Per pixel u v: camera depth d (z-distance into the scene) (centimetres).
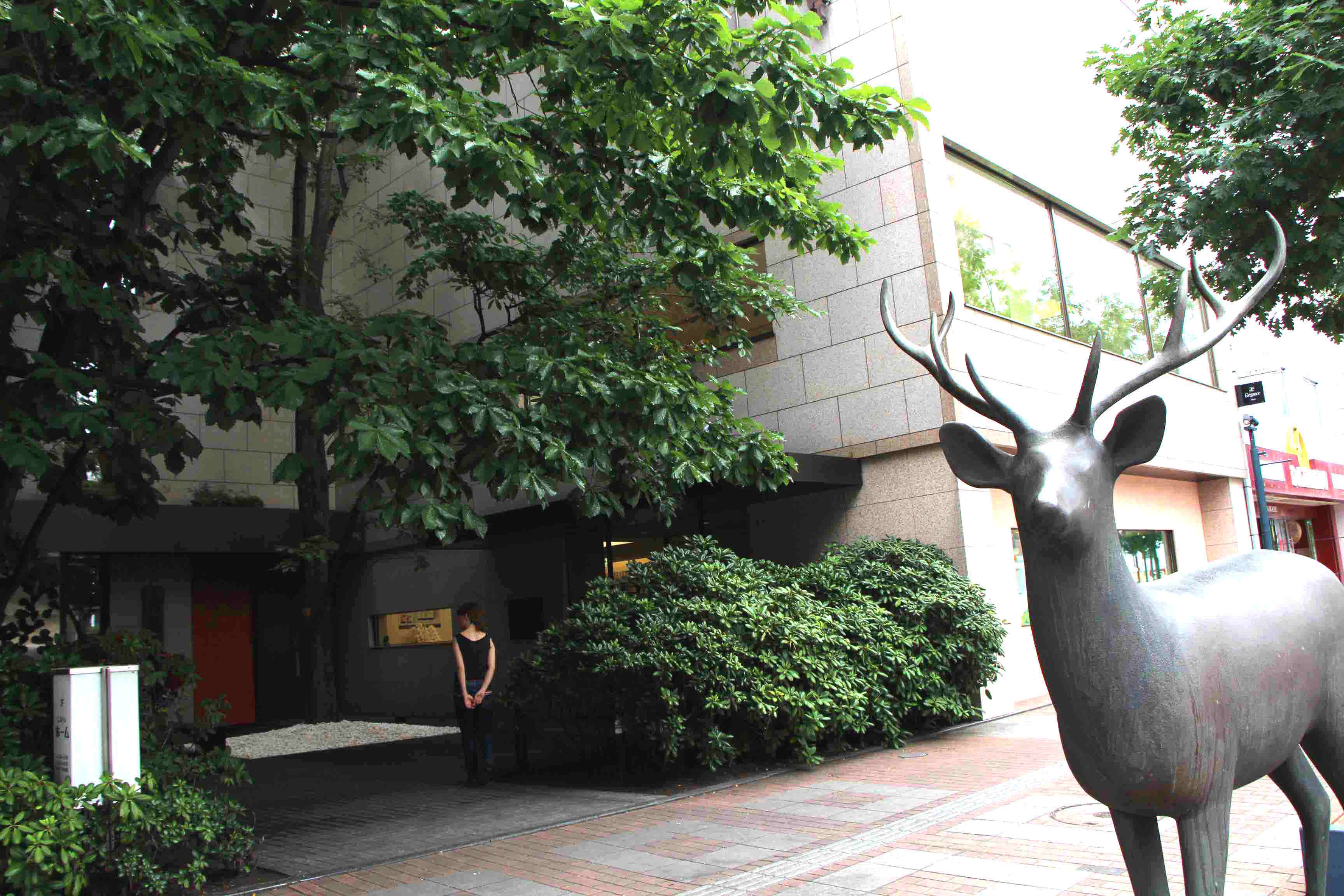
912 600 1072
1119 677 270
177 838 569
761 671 898
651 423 714
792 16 627
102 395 680
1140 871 298
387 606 1988
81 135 530
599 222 827
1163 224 889
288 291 919
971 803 714
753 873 566
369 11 652
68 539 1608
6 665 616
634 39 623
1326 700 347
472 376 667
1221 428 1850
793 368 1370
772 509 1395
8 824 494
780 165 673
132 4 561
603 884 566
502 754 1191
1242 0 904
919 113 661
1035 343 1395
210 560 1967
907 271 1244
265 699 1992
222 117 618
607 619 912
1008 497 1340
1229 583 338
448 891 572
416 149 627
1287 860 516
